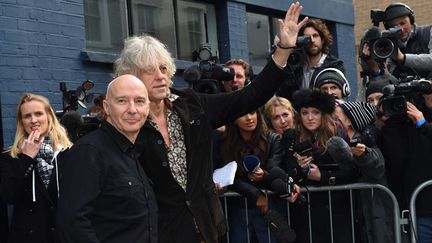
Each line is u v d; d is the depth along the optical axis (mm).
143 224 2596
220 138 3975
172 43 6930
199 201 2941
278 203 3973
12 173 3771
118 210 2561
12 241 3824
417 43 4707
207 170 3008
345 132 3900
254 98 3041
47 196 3814
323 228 3850
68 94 4895
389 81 4293
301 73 4773
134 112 2641
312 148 3750
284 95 4812
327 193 3857
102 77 5957
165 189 2865
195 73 4211
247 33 7809
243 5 7613
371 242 3865
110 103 2672
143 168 2854
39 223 3791
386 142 3857
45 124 4023
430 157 3760
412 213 3713
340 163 3633
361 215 3871
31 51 5289
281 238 3646
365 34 4441
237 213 3980
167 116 2992
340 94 4320
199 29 7266
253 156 3650
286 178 3588
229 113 3059
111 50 6230
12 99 5121
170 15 6918
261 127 3887
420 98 3930
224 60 7402
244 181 3834
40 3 5383
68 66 5613
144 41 2914
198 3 7258
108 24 6203
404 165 3838
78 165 2545
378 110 3852
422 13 11570
